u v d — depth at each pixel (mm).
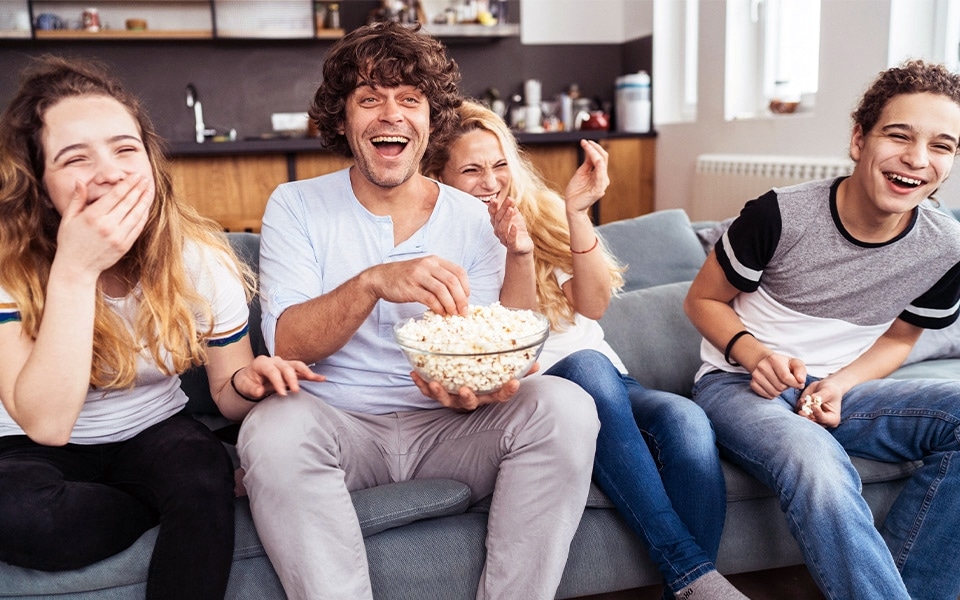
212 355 1429
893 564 1299
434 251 1548
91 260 1153
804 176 3461
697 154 4656
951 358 2094
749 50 4250
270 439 1227
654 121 5184
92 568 1247
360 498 1354
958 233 1604
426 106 1514
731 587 1289
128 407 1373
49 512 1188
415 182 1562
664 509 1385
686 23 4863
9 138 1233
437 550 1380
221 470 1296
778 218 1620
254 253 1874
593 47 5672
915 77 1483
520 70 5605
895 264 1599
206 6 5121
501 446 1365
